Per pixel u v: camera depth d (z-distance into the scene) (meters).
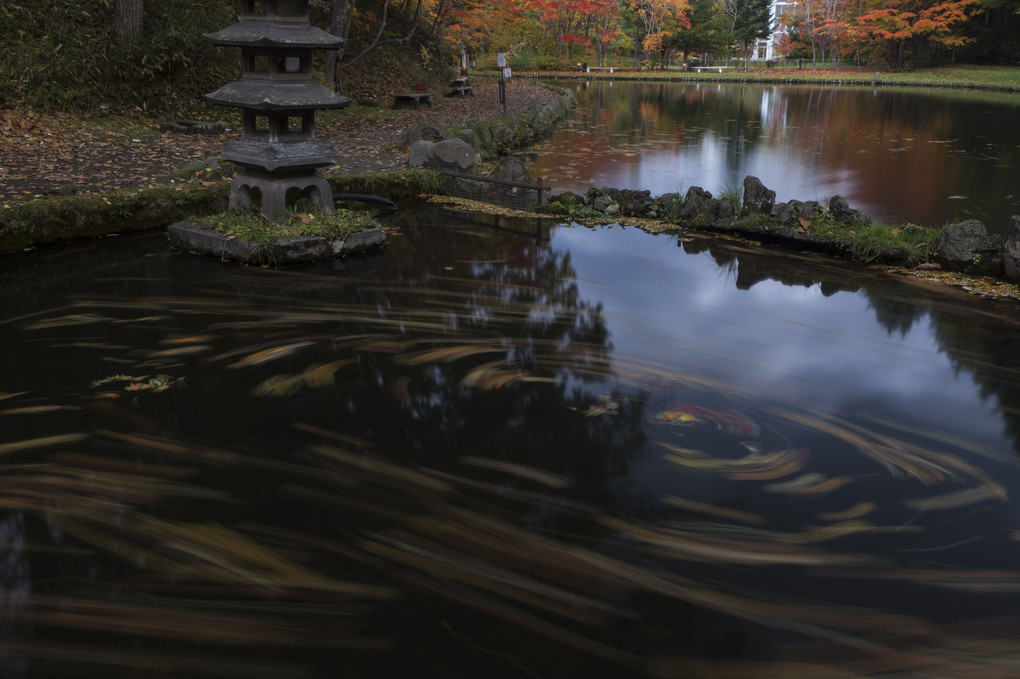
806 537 2.54
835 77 38.84
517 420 3.35
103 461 2.95
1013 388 3.76
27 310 4.68
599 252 6.51
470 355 4.10
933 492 2.82
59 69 10.72
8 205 5.96
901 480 2.90
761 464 3.00
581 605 2.19
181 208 6.78
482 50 41.97
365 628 2.09
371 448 3.09
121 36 11.78
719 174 10.94
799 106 24.08
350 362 3.98
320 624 2.10
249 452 3.04
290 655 1.98
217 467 2.92
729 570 2.36
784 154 13.11
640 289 5.43
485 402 3.53
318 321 4.60
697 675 1.94
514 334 4.44
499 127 12.77
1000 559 2.43
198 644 2.01
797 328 4.62
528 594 2.23
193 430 3.21
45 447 3.04
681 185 9.93
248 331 4.41
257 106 5.42
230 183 7.27
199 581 2.27
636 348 4.24
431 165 9.30
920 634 2.09
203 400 3.50
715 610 2.18
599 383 3.75
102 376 3.75
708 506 2.71
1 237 5.78
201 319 4.59
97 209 6.30
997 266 5.74
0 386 3.61
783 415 3.43
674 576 2.33
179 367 3.88
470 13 23.67
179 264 5.73
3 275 5.36
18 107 9.89
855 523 2.62
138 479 2.82
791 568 2.38
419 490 2.79
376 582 2.28
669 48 52.19
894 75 38.53
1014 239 5.57
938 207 8.53
